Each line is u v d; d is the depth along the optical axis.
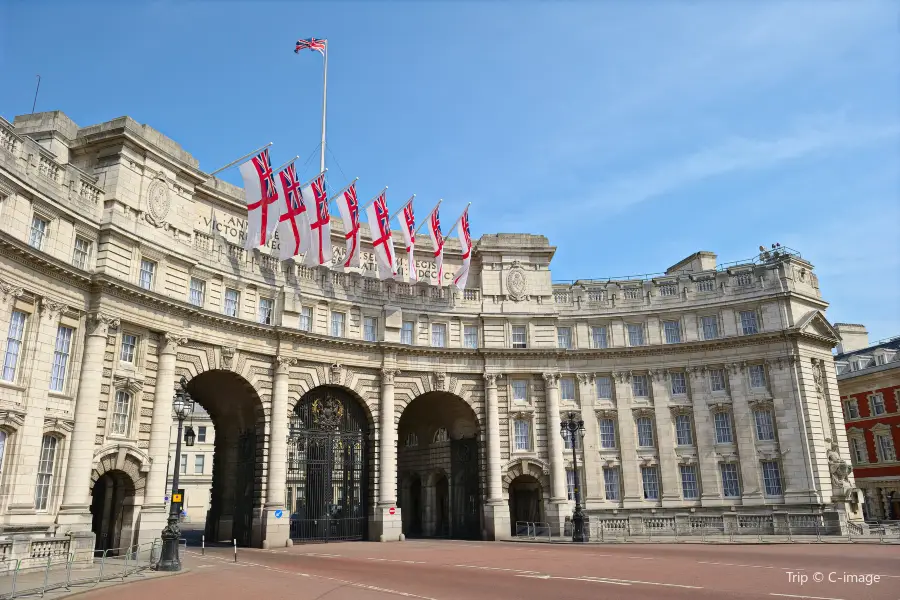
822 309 66.38
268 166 50.62
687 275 67.94
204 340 48.88
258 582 26.97
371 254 63.28
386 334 60.28
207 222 52.78
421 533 69.94
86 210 41.66
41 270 37.47
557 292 68.56
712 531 52.78
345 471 57.28
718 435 63.53
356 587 24.92
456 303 64.50
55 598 23.08
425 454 70.69
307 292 56.88
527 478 64.00
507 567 31.62
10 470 34.75
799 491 59.56
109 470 41.25
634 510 62.34
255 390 52.38
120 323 42.75
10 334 35.78
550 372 63.97
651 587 23.05
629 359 66.31
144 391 44.19
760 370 63.78
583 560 34.31
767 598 20.08
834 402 64.62
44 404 37.09
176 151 49.22
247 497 53.56
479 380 63.28
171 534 32.03
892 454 77.19
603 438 64.88
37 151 37.88
